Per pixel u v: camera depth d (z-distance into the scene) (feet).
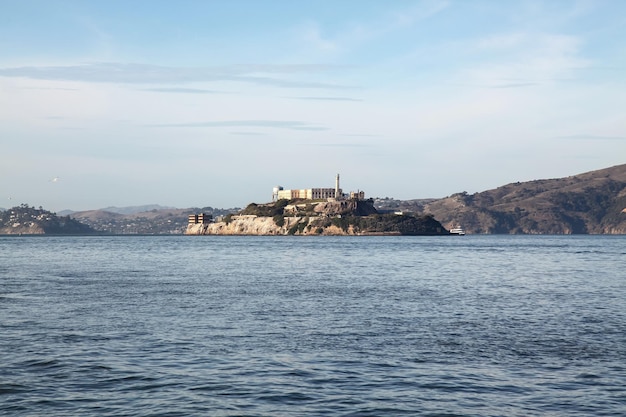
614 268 366.02
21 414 80.43
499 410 82.43
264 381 95.55
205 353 114.32
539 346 120.98
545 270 348.79
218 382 94.94
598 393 89.20
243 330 138.41
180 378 97.04
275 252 625.00
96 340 125.90
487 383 94.63
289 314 163.12
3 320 151.12
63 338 127.95
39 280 270.26
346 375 99.04
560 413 81.20
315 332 136.15
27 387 91.76
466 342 124.98
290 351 116.26
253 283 258.78
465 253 598.34
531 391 90.43
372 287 241.76
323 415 80.79
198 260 465.06
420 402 85.81
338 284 255.09
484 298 202.80
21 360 107.76
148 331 136.56
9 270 341.00
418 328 141.69
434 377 97.86
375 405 84.53
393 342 124.98
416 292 222.28
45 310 168.96
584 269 357.00
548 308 177.17
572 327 143.54
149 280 272.31
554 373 100.01
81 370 101.35
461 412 81.82
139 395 88.43
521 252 626.64
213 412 81.56
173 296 205.16
